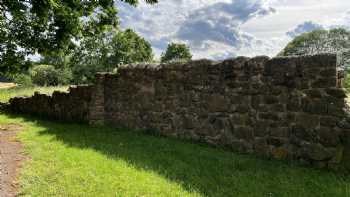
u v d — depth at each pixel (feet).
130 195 16.53
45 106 46.42
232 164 21.77
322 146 21.18
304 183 18.35
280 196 16.63
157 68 32.14
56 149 25.08
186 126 29.84
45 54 37.29
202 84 28.48
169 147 26.35
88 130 34.24
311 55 21.68
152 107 32.81
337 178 19.16
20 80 100.42
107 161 21.93
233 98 26.23
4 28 36.63
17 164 21.71
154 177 19.08
